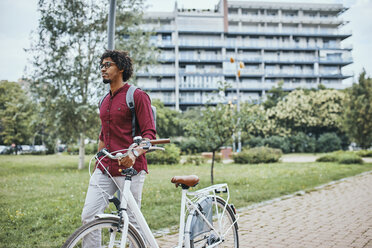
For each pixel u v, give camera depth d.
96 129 15.76
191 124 9.33
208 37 53.62
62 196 6.97
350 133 25.66
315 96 39.72
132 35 15.98
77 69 14.30
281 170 13.20
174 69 52.28
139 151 2.00
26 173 12.87
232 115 9.00
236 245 2.83
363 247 3.44
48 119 14.62
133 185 2.30
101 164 2.14
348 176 10.95
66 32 14.30
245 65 54.19
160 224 4.45
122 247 1.89
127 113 2.33
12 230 4.15
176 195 7.02
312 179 9.77
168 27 52.22
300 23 55.69
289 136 36.31
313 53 55.81
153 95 51.78
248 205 5.95
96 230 2.05
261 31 55.00
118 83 2.43
